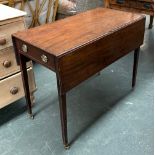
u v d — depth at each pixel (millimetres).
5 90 1554
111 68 2295
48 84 2068
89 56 1288
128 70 2250
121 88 1988
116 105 1791
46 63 1229
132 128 1571
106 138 1505
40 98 1895
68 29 1428
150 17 3025
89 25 1481
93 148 1438
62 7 2488
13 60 1528
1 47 1429
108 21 1550
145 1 2152
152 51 2578
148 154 1379
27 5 2201
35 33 1385
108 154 1395
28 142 1503
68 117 1688
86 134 1541
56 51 1153
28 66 1604
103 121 1642
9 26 1414
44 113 1737
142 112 1706
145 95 1886
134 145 1444
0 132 1586
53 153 1417
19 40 1345
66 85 1221
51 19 2463
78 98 1884
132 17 1621
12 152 1438
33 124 1644
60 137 1527
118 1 2334
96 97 1889
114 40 1438
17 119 1693
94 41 1278
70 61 1184
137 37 1672
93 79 2125
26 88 1583
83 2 2592
